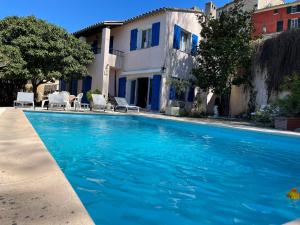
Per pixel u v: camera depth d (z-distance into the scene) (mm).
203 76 16016
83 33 21531
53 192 2107
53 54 16266
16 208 1812
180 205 3016
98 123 11148
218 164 5270
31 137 4488
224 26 15898
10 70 14969
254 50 15344
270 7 36188
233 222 2652
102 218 2543
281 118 10250
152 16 17469
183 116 15172
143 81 18719
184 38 18484
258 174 4668
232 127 9547
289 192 3648
